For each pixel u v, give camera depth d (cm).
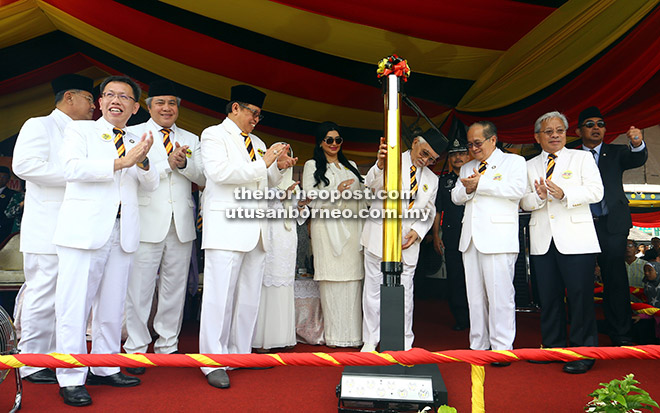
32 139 305
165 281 374
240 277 352
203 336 327
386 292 277
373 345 409
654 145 1076
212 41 527
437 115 656
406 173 411
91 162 283
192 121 772
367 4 442
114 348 313
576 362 341
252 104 350
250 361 193
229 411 266
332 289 438
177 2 468
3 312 264
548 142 390
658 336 440
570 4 425
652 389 302
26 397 287
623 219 437
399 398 257
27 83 632
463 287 528
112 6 495
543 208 384
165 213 362
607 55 491
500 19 450
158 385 313
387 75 300
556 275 378
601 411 231
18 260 530
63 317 281
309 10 457
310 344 455
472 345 387
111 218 295
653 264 527
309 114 682
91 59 632
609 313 446
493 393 296
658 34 453
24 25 538
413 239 405
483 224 369
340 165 454
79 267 284
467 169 399
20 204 633
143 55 576
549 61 499
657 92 562
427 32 474
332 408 272
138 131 372
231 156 339
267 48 528
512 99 573
